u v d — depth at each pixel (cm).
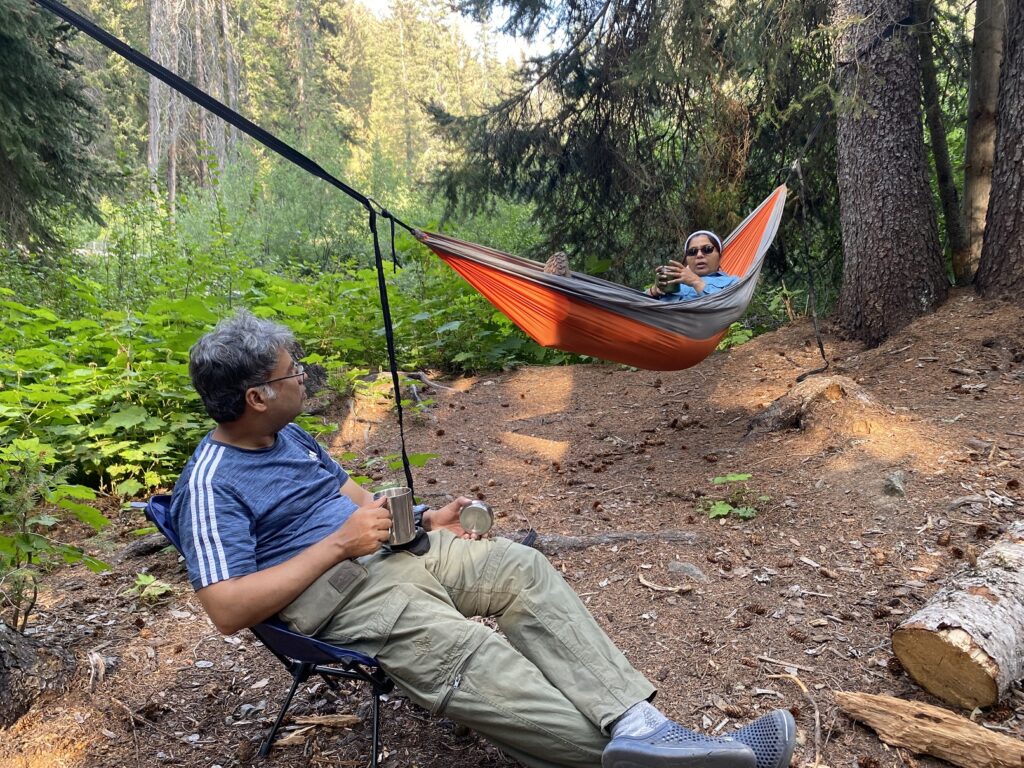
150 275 773
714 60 705
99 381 454
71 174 832
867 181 577
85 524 382
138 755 210
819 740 205
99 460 412
